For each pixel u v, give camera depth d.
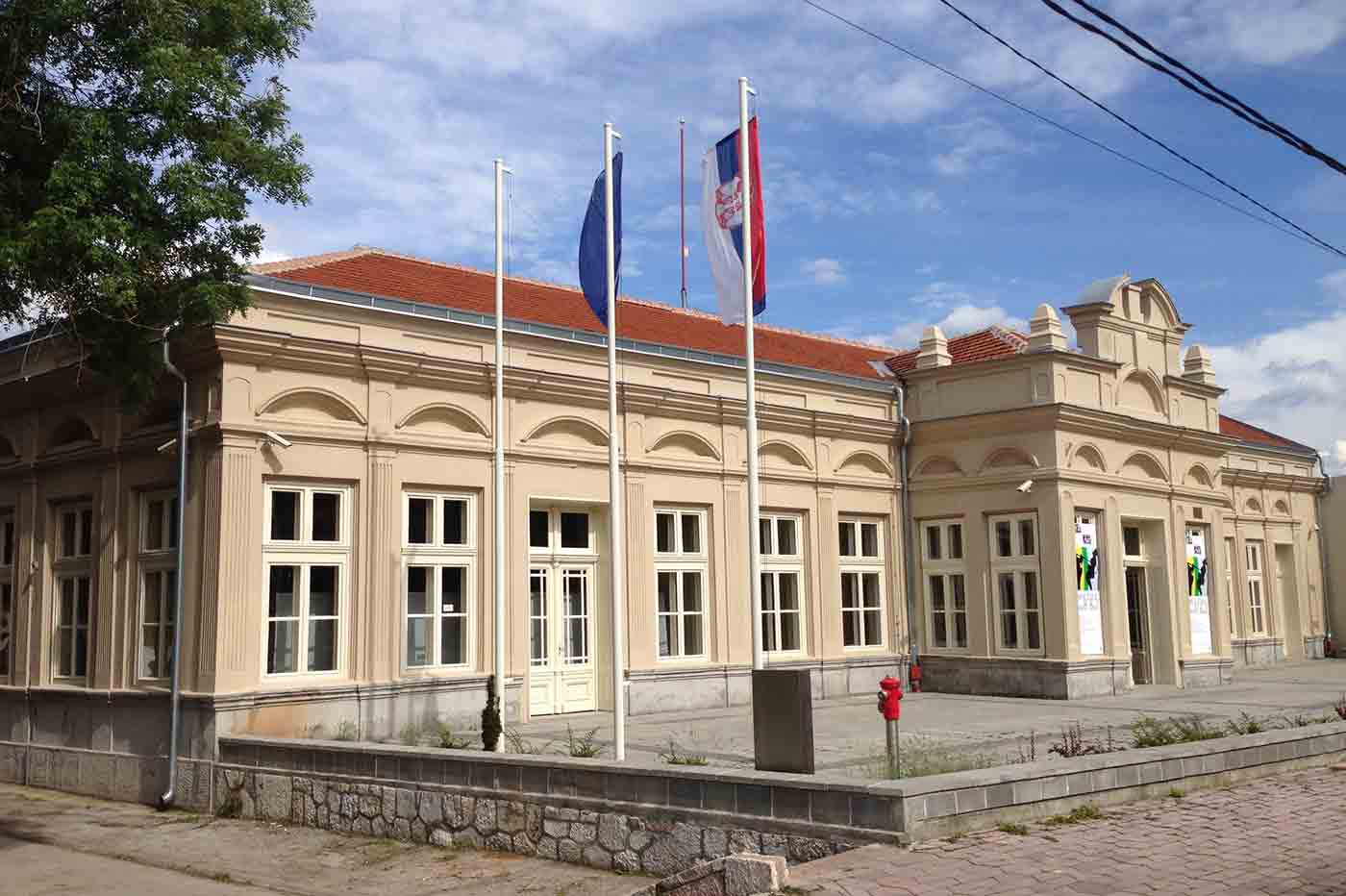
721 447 20.23
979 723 16.36
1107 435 22.17
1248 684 23.70
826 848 9.23
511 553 17.09
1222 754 11.58
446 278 20.41
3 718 17.39
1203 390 25.20
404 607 15.86
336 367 15.47
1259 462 32.41
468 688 16.28
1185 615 23.59
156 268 11.93
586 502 18.23
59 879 11.01
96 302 11.76
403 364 16.02
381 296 16.33
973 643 21.86
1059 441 20.98
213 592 14.18
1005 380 21.83
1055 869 8.19
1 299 11.73
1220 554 24.92
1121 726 15.59
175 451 15.04
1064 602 20.62
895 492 22.95
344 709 15.01
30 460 17.56
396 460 15.95
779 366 21.36
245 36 12.32
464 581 16.75
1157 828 9.48
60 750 16.11
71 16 10.90
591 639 18.52
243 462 14.48
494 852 11.33
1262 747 12.07
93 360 12.80
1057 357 21.11
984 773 9.62
